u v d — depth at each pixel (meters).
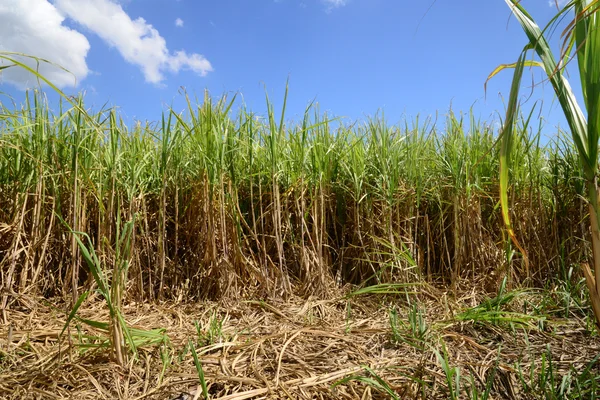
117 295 2.19
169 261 3.60
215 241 3.54
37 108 3.35
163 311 3.20
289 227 3.92
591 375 2.14
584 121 1.61
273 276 3.62
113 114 3.32
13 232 3.36
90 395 1.91
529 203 4.07
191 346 1.95
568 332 2.87
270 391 1.96
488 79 1.90
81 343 2.31
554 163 4.30
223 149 3.48
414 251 3.97
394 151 4.13
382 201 3.99
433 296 3.60
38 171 3.26
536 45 1.58
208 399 1.85
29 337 2.50
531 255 4.06
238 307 3.29
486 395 1.87
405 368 2.26
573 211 4.15
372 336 2.74
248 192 4.10
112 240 3.48
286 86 3.65
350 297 3.58
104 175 3.60
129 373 2.07
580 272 3.90
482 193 4.18
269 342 2.58
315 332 2.75
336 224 4.37
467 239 4.03
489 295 3.72
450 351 2.52
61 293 3.32
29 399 1.85
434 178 4.27
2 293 3.03
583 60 1.59
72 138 3.33
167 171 3.66
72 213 3.36
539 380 2.09
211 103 3.49
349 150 4.22
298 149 3.90
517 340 2.74
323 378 2.11
